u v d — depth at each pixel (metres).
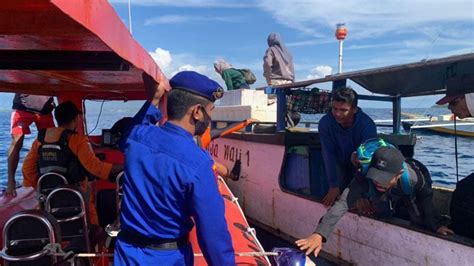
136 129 1.96
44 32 1.56
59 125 3.29
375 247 3.99
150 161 1.76
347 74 4.33
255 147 6.20
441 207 4.69
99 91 4.61
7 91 3.97
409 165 3.25
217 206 1.70
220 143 7.45
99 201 4.04
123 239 1.83
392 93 5.47
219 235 1.69
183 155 1.72
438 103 3.43
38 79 3.32
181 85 1.83
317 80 4.80
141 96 4.93
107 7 1.44
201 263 2.54
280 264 2.65
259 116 6.90
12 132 4.44
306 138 5.31
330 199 4.32
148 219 1.76
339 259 4.43
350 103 3.80
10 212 3.57
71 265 2.27
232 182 6.78
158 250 1.76
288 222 5.38
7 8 1.24
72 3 1.10
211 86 1.84
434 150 11.07
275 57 8.52
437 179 8.52
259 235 5.77
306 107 5.78
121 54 1.67
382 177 2.82
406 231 3.66
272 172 5.75
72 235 2.75
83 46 1.96
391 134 5.52
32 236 2.14
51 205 2.73
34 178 3.52
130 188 1.81
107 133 4.91
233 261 1.75
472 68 3.56
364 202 4.08
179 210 1.74
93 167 3.19
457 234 3.42
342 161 4.21
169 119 1.87
